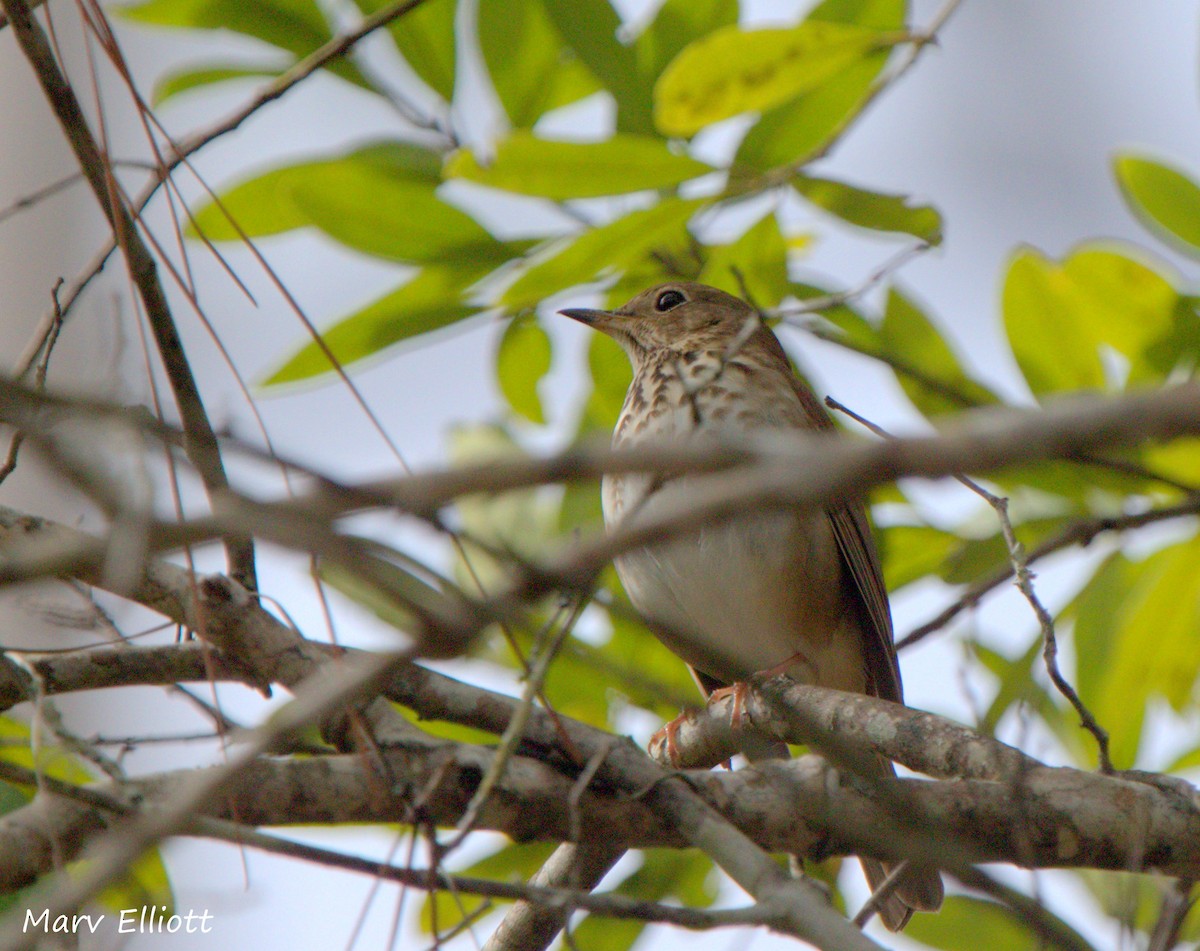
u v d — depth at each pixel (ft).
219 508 13.46
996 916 36.68
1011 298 36.55
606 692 35.58
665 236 31.53
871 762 23.39
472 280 33.53
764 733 30.07
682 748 31.12
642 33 34.53
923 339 36.91
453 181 33.99
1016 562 24.47
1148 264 35.94
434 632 14.26
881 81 31.42
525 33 35.45
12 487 38.63
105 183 22.88
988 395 36.60
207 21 35.88
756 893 19.02
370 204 33.17
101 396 15.62
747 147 32.83
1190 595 35.68
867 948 17.88
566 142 29.45
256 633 23.75
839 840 22.29
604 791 21.67
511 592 13.79
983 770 24.25
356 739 21.63
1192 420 11.05
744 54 29.66
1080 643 36.55
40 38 22.71
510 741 19.43
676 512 12.69
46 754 27.91
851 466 11.87
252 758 15.62
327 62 29.66
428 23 35.68
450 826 21.54
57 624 24.30
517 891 19.21
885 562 39.04
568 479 12.20
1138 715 36.76
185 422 20.47
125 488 14.14
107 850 16.24
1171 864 22.97
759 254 34.37
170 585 23.98
